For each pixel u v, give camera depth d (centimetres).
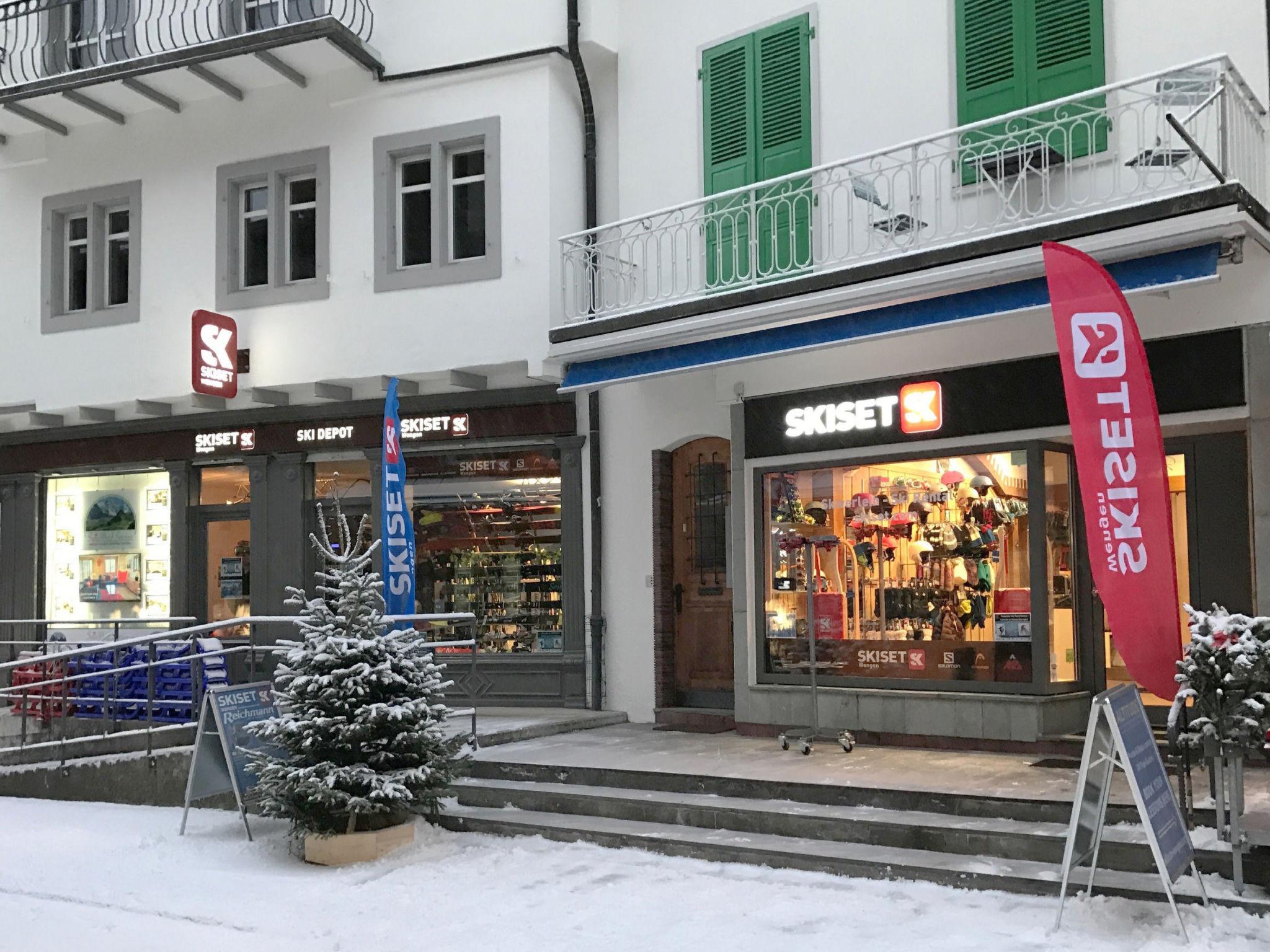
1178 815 679
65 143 1577
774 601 1206
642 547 1352
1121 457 777
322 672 914
